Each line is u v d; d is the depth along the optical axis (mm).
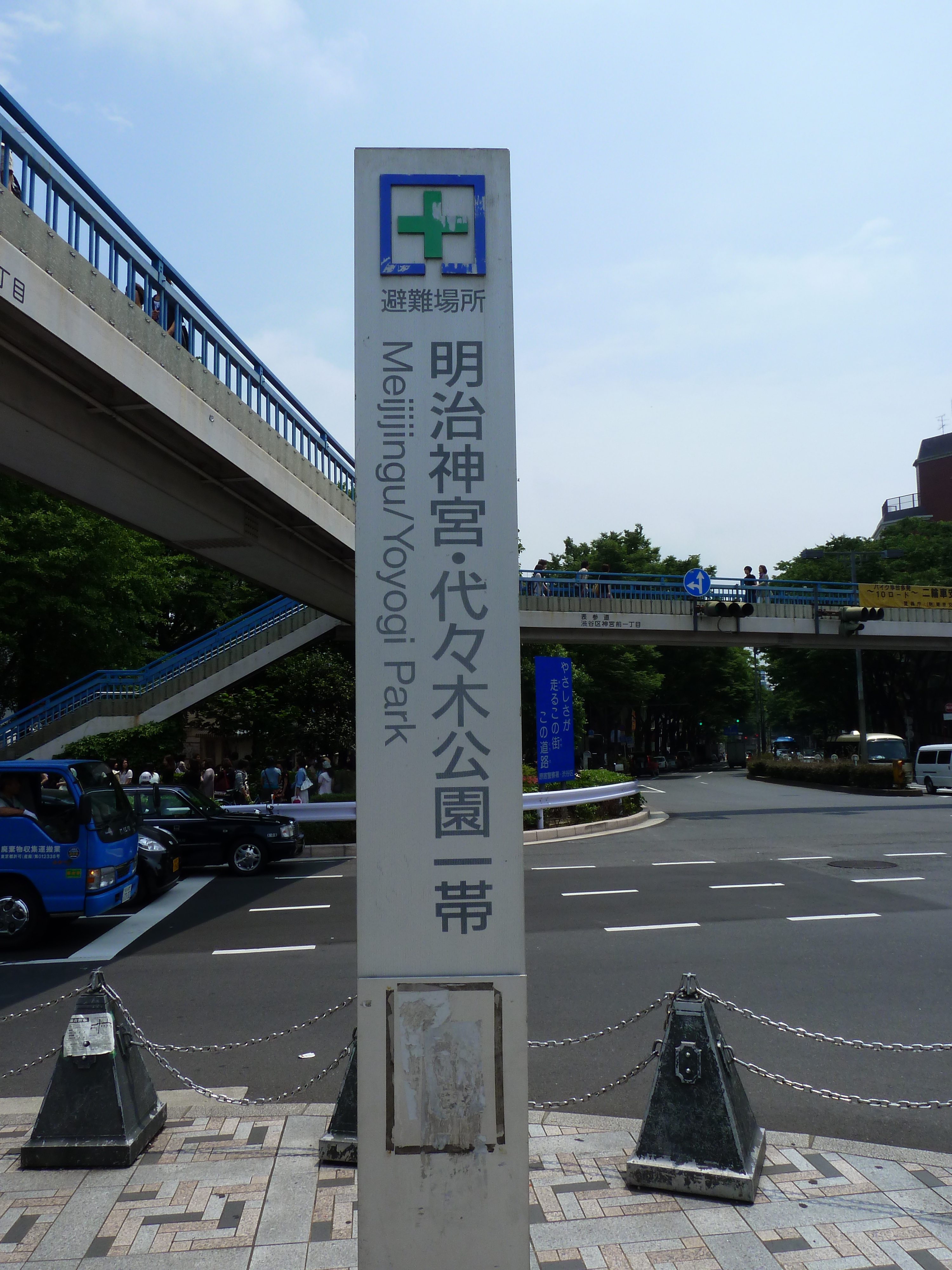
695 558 57094
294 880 14852
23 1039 7102
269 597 35625
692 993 4457
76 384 10797
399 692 2979
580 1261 3676
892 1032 6672
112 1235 3928
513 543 3031
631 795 24062
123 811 11547
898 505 78625
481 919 2914
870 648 31359
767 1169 4512
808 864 15258
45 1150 4594
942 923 10445
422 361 3080
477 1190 2822
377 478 3037
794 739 96188
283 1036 6910
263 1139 4949
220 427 13367
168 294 12391
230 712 25688
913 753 48750
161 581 27062
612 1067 6129
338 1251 3781
